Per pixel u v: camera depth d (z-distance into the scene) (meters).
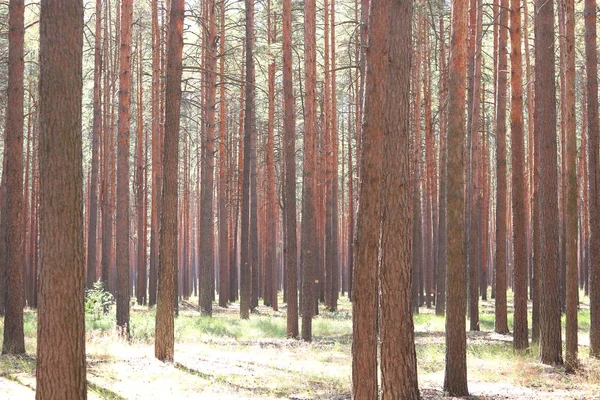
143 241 36.72
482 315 29.58
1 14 25.64
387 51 8.61
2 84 26.39
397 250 9.11
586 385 12.38
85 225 43.56
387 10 8.55
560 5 19.11
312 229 19.83
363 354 8.16
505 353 16.44
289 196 20.28
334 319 28.30
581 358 15.46
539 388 12.08
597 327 15.47
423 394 11.45
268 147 32.34
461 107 11.84
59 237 6.74
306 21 19.98
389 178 9.04
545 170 14.76
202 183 32.72
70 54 6.86
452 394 11.30
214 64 26.98
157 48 29.11
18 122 14.84
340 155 51.09
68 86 6.84
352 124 44.09
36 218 36.28
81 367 6.84
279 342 19.23
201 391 11.16
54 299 6.72
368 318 8.18
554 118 14.67
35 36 27.56
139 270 34.72
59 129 6.78
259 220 47.31
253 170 31.78
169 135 13.97
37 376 6.77
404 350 9.15
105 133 30.97
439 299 28.17
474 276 23.38
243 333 20.98
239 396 10.90
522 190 17.05
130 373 12.42
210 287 26.61
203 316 26.25
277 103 37.66
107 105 33.59
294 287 20.45
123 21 19.56
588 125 15.63
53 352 6.70
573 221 14.45
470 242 23.66
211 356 15.62
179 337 19.47
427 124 31.39
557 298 14.81
